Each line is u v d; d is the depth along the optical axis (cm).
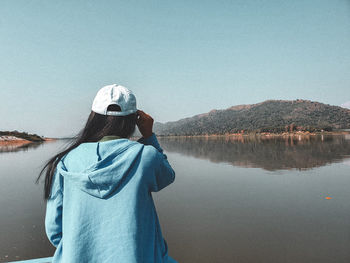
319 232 464
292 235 456
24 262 110
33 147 4038
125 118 80
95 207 67
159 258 74
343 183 886
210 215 592
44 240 457
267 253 394
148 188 71
